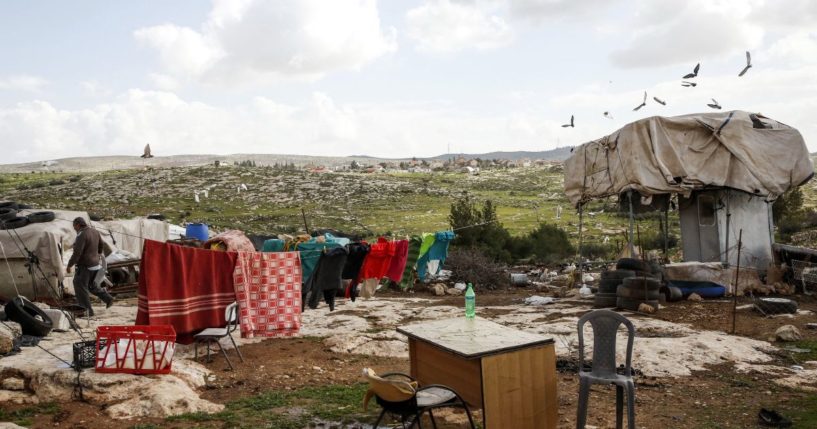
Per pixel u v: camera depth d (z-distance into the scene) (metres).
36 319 9.59
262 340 10.48
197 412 6.33
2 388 6.83
